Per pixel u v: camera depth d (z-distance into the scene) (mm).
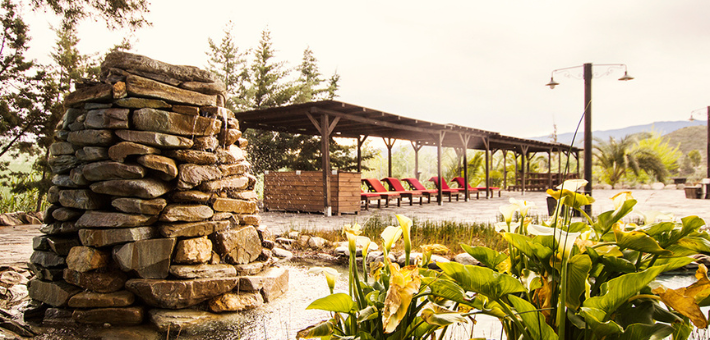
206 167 3404
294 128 14172
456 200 16562
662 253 1121
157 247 3064
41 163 10742
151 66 3240
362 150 20656
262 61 20188
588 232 1328
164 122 3182
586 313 1010
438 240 5980
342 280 4102
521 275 1322
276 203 11320
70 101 3336
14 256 4742
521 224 1455
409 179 14930
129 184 3045
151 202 3061
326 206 9828
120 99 3121
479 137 17656
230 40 20906
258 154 17375
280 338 2553
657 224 1197
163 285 2973
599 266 1252
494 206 13430
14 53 10312
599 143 29594
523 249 1211
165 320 2855
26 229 7438
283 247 5832
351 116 10742
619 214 1265
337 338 1146
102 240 2988
